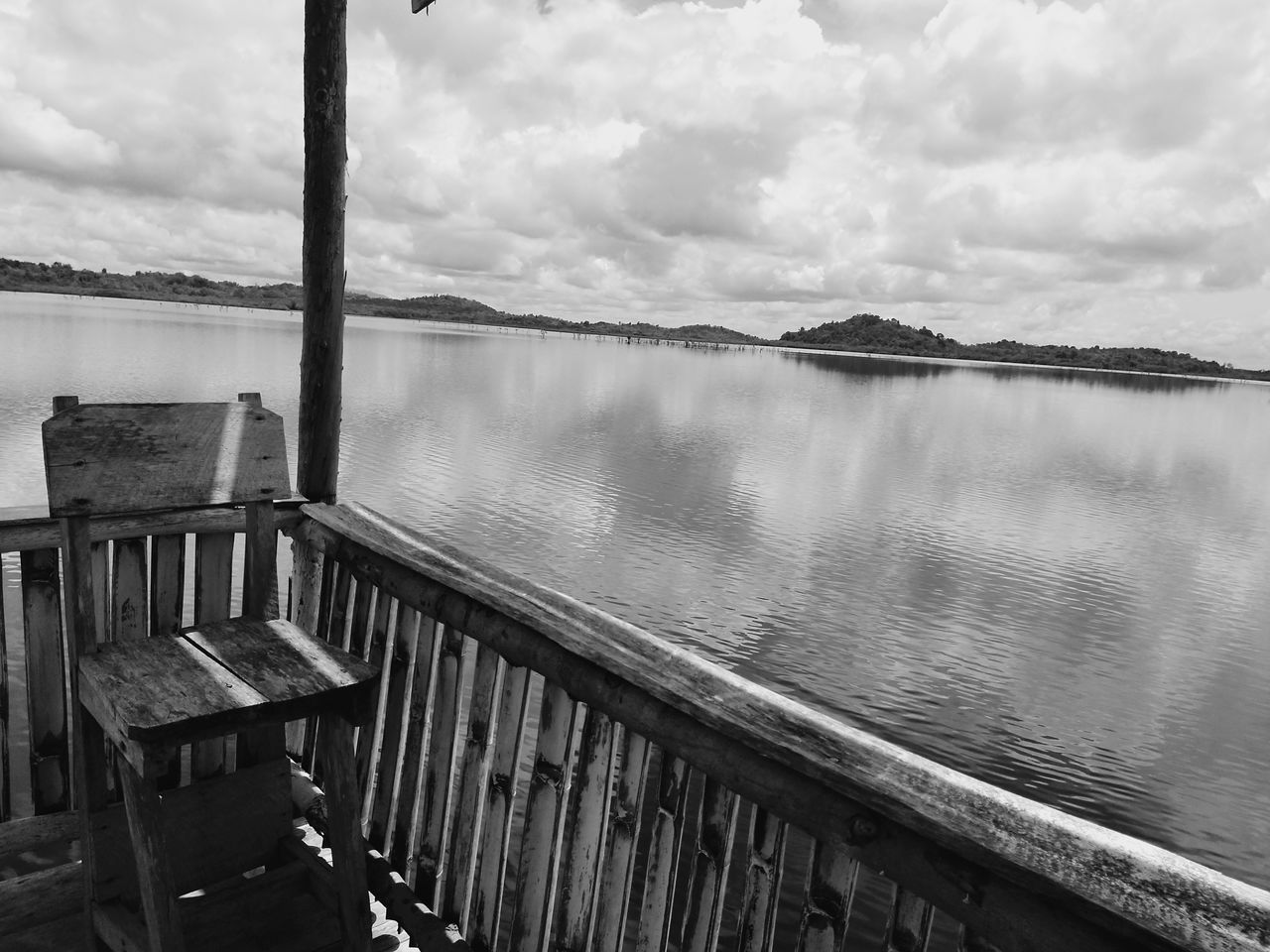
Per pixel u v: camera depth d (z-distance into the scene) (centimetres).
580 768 182
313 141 290
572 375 11675
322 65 292
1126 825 1507
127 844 213
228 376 6581
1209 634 2580
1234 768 1730
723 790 153
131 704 173
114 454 198
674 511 3484
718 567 2731
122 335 10906
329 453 301
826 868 137
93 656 198
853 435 6994
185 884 223
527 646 191
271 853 239
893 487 4625
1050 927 107
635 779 171
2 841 245
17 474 2739
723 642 2138
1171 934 95
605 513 3294
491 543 2756
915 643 2259
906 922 128
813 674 2000
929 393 14012
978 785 124
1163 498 5122
